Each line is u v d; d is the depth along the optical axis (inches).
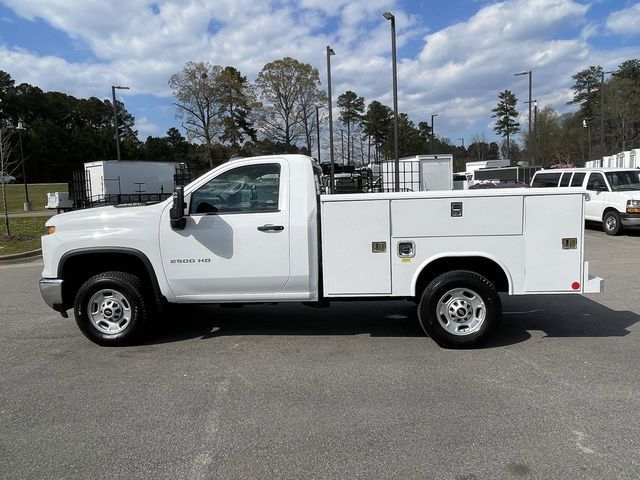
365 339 234.7
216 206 224.5
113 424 155.6
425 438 142.4
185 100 1952.5
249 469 129.5
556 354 207.6
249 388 180.4
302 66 2073.1
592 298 304.0
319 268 223.0
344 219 215.6
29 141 3548.2
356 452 136.0
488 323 213.3
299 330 251.8
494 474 124.5
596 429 145.1
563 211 209.2
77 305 228.5
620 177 624.1
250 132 2137.1
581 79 3644.2
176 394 176.7
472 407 160.9
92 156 3865.7
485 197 210.4
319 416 157.5
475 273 214.7
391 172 889.5
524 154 2891.2
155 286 225.6
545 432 144.2
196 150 2052.2
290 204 220.5
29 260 575.8
